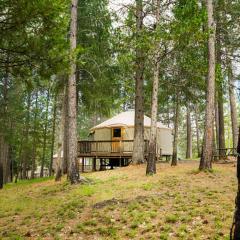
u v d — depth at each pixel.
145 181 12.93
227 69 20.62
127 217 8.28
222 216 7.52
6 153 30.59
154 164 14.74
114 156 22.97
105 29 17.86
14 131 26.81
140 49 14.20
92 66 18.86
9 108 25.12
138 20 17.27
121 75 19.42
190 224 7.33
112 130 26.30
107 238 7.14
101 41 18.66
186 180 12.23
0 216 10.20
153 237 6.80
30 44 8.00
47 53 8.23
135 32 14.44
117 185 12.70
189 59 15.59
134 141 19.94
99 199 10.58
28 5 7.42
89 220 8.45
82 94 21.42
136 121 19.97
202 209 8.19
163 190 10.89
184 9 13.45
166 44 13.80
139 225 7.67
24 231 8.25
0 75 19.00
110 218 8.34
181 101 20.47
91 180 14.73
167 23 13.83
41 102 34.59
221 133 22.73
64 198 11.72
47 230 8.05
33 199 12.49
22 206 11.29
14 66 8.59
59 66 8.55
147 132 25.89
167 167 17.52
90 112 22.67
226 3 19.66
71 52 8.84
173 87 19.34
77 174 14.55
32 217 9.62
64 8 8.06
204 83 17.58
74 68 14.77
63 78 18.81
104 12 18.53
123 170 17.56
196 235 6.59
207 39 14.41
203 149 14.06
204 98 20.56
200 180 12.10
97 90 19.80
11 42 8.10
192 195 9.77
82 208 9.80
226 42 20.50
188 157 32.16
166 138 28.38
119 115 28.22
